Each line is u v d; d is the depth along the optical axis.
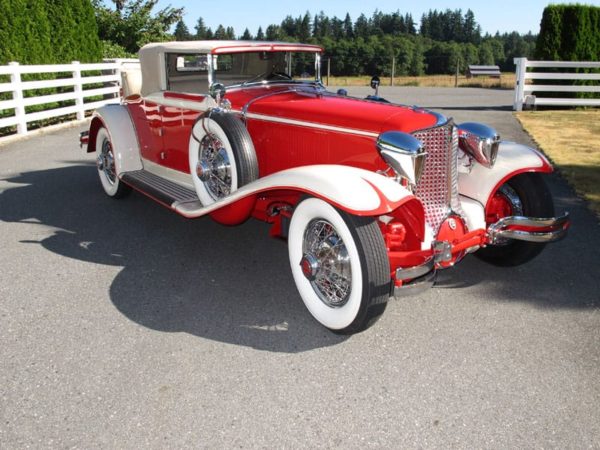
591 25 15.85
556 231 4.15
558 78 15.55
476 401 3.00
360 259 3.29
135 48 26.20
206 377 3.22
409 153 3.54
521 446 2.66
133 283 4.48
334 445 2.68
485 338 3.63
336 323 3.55
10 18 12.62
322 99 4.75
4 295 4.25
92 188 7.43
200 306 4.10
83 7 15.61
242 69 5.41
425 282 3.51
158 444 2.68
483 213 4.12
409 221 3.68
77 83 13.81
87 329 3.75
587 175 7.74
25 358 3.40
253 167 4.47
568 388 3.10
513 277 4.58
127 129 6.34
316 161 4.39
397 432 2.77
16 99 11.41
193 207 4.78
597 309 4.02
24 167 8.68
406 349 3.51
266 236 5.62
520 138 10.84
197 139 4.82
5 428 2.79
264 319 3.90
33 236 5.56
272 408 2.95
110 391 3.08
